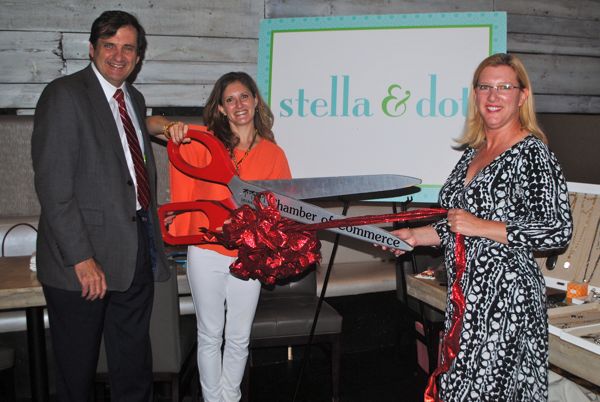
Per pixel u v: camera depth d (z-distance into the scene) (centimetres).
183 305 277
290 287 294
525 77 162
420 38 269
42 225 197
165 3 316
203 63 325
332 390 279
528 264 156
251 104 223
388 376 313
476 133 181
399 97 267
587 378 154
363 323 349
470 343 157
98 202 190
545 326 157
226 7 324
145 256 205
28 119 294
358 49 272
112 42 190
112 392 214
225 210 190
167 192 309
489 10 351
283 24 279
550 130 287
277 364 332
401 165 263
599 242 198
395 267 330
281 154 234
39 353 213
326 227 168
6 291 202
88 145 187
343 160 267
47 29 304
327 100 271
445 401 164
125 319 206
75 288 190
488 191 158
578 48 368
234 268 187
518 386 154
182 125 196
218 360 234
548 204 149
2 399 267
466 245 161
